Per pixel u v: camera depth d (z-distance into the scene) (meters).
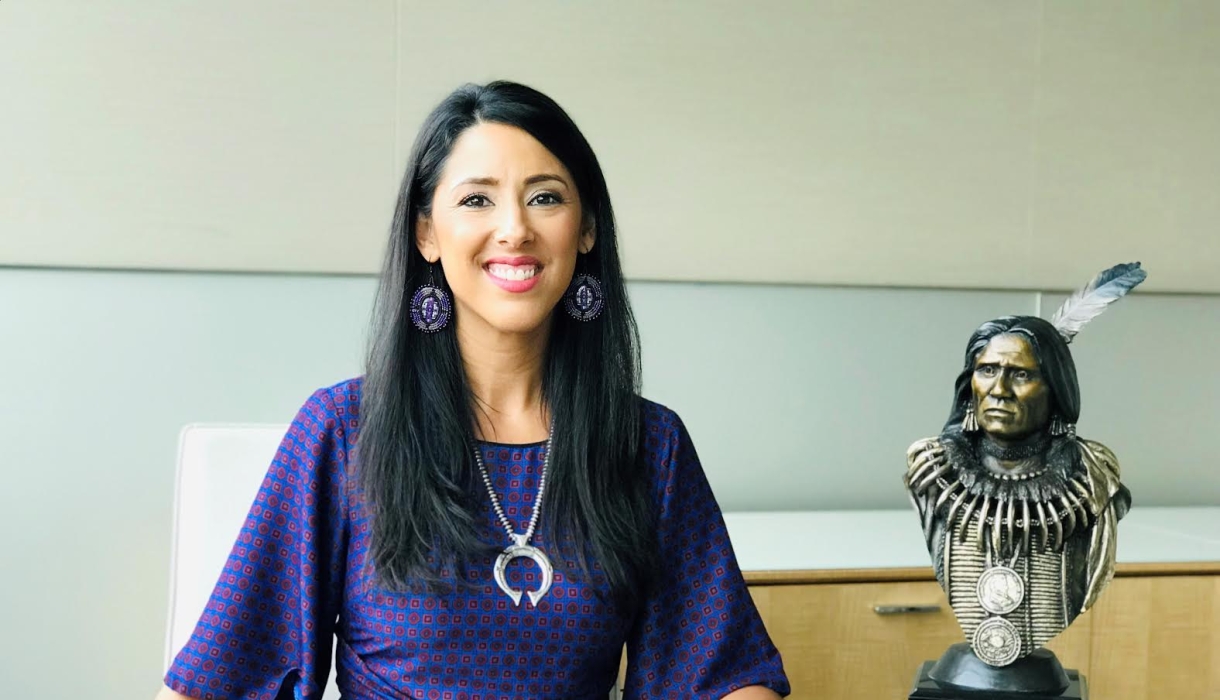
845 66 3.03
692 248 3.00
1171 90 3.18
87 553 2.80
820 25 3.01
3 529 2.77
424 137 1.52
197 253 2.80
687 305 3.03
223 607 1.49
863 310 3.11
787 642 2.43
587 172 1.54
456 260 1.48
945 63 3.07
